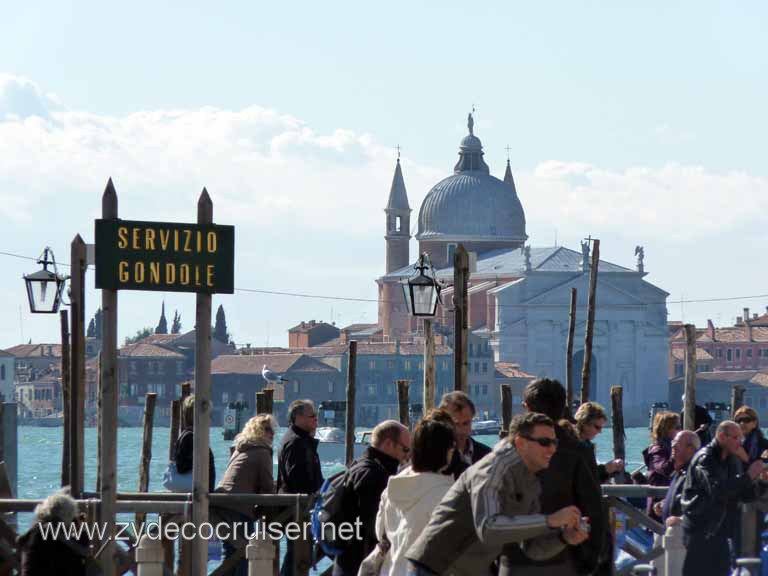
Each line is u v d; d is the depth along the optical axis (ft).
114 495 97.91
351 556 84.07
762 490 94.63
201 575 99.40
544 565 67.92
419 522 73.87
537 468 66.80
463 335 141.49
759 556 94.17
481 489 66.49
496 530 65.31
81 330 122.72
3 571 100.73
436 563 68.64
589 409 95.76
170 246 96.27
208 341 98.02
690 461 94.17
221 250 96.94
